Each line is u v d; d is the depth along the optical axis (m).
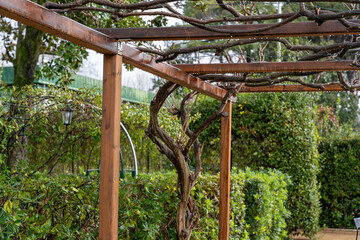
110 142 2.58
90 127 6.27
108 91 2.62
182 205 3.90
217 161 7.62
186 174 3.87
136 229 4.05
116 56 2.63
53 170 7.20
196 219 4.24
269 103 7.27
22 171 4.07
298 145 7.24
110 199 2.56
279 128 7.25
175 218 4.32
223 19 2.54
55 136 6.62
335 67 3.59
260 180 5.47
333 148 8.36
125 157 8.31
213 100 7.65
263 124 7.34
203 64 3.70
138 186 4.16
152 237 3.85
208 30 2.57
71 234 3.36
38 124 6.43
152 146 7.14
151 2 2.39
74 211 3.71
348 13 2.25
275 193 6.10
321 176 8.49
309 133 7.33
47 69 6.59
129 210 3.78
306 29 2.59
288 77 4.32
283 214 6.49
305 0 2.19
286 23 2.48
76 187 3.82
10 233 2.94
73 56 6.30
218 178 4.86
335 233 8.22
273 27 2.47
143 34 2.67
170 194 4.35
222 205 4.59
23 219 3.21
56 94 6.10
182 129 4.07
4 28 8.02
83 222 3.78
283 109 7.27
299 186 7.28
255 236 5.54
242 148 7.53
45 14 2.08
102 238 2.57
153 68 3.14
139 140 7.09
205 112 7.66
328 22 2.57
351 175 8.30
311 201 7.32
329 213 8.58
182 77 3.67
